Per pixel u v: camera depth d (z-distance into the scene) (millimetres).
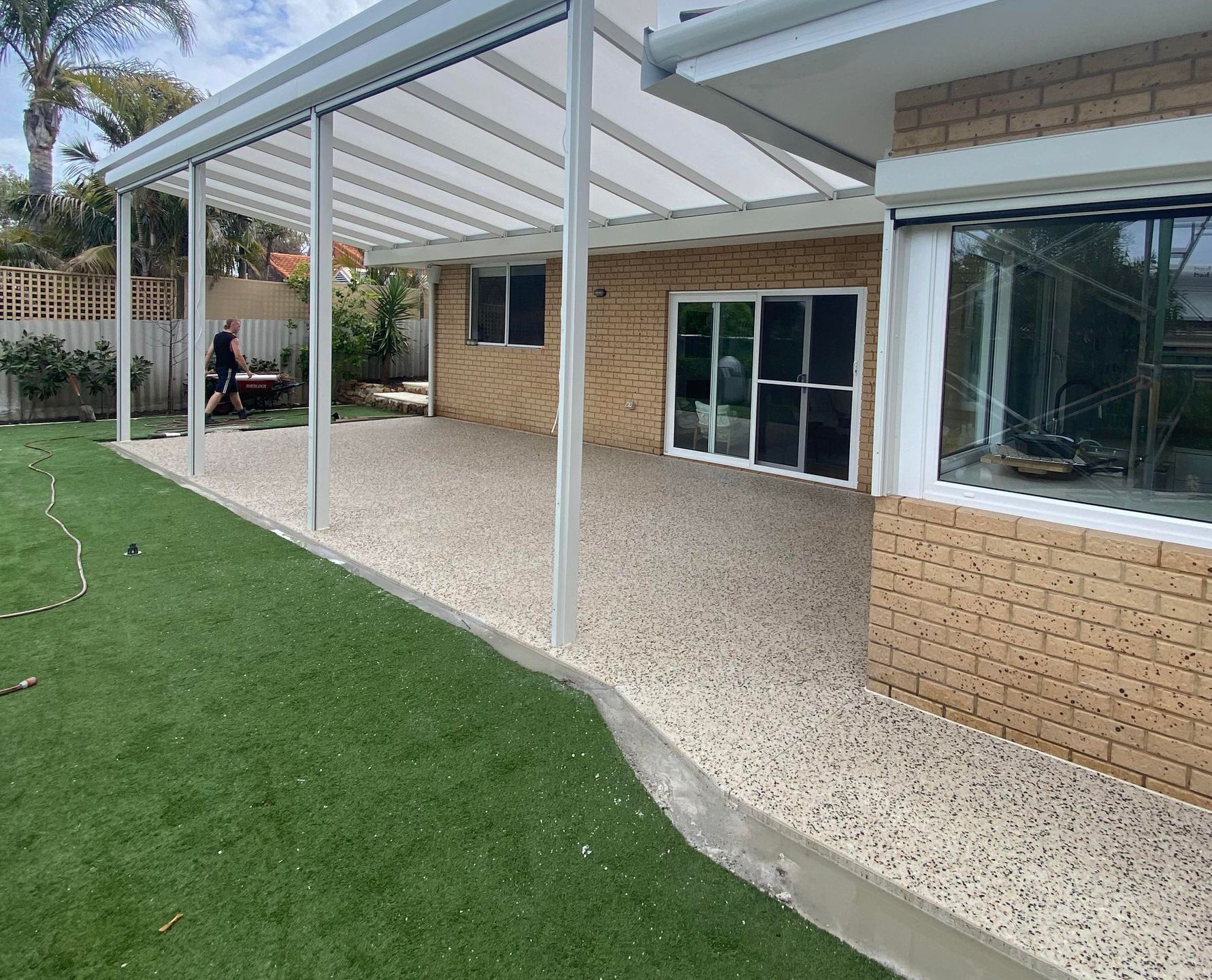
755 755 3221
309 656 4098
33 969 2111
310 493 6473
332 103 5949
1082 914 2375
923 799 2941
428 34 4711
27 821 2723
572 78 3996
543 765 3162
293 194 10078
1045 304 3176
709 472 9773
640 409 11148
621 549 6297
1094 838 2717
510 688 3811
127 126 16328
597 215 9398
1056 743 3213
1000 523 3285
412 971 2154
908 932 2381
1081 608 3096
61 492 7641
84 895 2391
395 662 4062
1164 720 2932
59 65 19656
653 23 4645
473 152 7461
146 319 13977
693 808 2928
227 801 2865
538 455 10602
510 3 4176
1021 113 3082
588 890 2492
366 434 12227
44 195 17750
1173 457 2932
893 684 3721
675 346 10750
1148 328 2959
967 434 3436
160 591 4996
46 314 12922
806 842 2709
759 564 5957
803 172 6770
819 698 3729
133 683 3744
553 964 2199
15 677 3783
